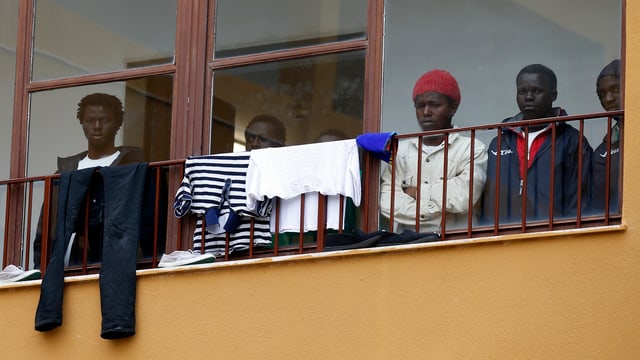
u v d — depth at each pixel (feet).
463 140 87.10
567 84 86.84
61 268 91.04
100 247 92.99
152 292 88.58
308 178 88.28
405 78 90.22
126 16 98.53
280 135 92.63
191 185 90.99
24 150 99.30
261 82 93.86
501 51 88.94
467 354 81.10
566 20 87.56
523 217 83.41
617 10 85.76
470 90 88.99
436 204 86.58
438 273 82.38
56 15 100.63
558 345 79.61
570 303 79.82
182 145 94.68
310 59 92.89
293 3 94.02
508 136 85.71
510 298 80.79
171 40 96.73
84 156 97.71
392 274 83.30
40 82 99.81
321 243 87.40
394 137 87.35
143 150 96.17
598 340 79.05
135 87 97.30
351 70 91.61
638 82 80.79
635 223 79.56
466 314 81.51
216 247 90.48
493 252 81.56
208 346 86.84
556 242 80.64
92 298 90.12
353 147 87.86
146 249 92.27
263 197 89.04
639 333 78.48
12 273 93.25
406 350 82.38
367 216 87.76
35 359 90.63
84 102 98.48
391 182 87.66
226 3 95.71
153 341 88.12
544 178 84.28
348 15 92.32
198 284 87.66
